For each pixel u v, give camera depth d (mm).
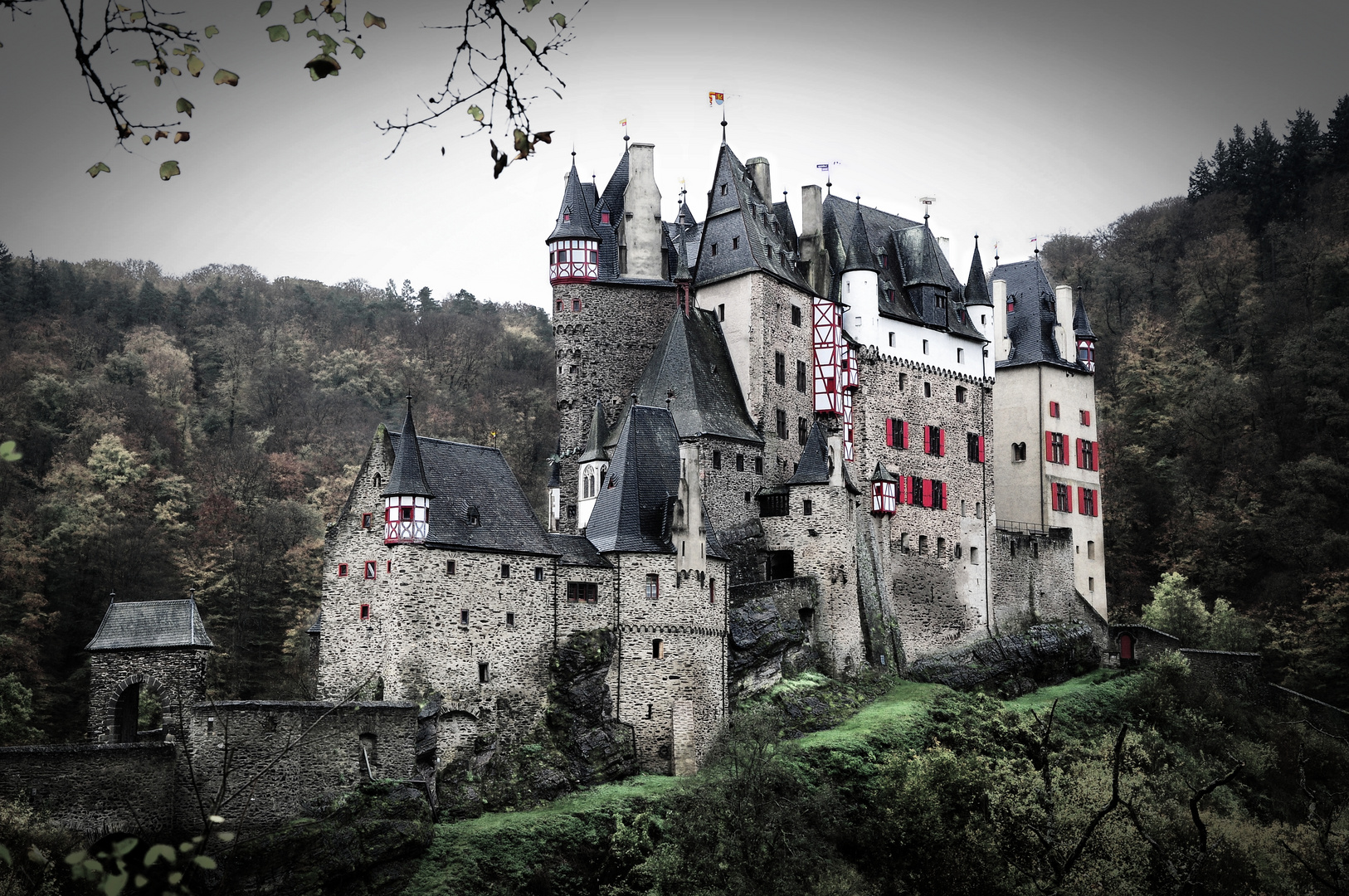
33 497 97562
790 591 77938
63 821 48875
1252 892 63156
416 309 181875
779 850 59594
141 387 128500
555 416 146000
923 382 94375
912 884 62594
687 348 82938
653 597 68688
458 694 61375
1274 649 110438
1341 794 86250
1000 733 78000
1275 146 166500
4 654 78938
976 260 101562
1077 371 110250
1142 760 76625
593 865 58562
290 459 121625
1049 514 105000
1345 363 131500
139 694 66500
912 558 90062
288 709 54562
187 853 14688
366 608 61938
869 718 74625
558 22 13984
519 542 65312
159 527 100125
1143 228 173125
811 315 90750
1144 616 111812
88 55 12414
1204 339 149125
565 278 84812
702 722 68938
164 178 13594
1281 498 125062
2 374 115250
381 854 53938
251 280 175125
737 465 81312
